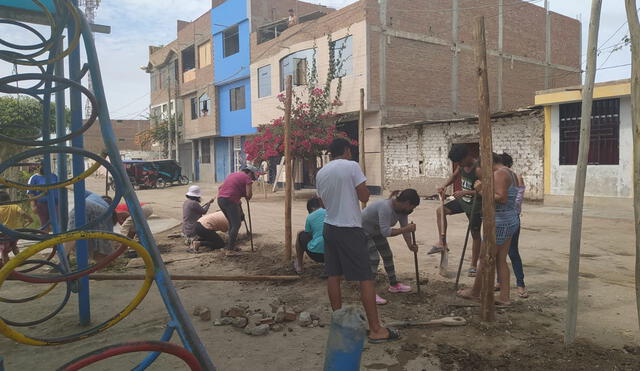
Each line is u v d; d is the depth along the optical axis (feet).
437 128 54.19
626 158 39.37
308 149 52.19
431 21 63.62
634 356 10.53
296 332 12.57
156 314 14.23
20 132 15.80
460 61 67.15
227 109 90.74
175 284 17.62
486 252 12.67
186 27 101.76
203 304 15.21
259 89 78.69
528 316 13.32
